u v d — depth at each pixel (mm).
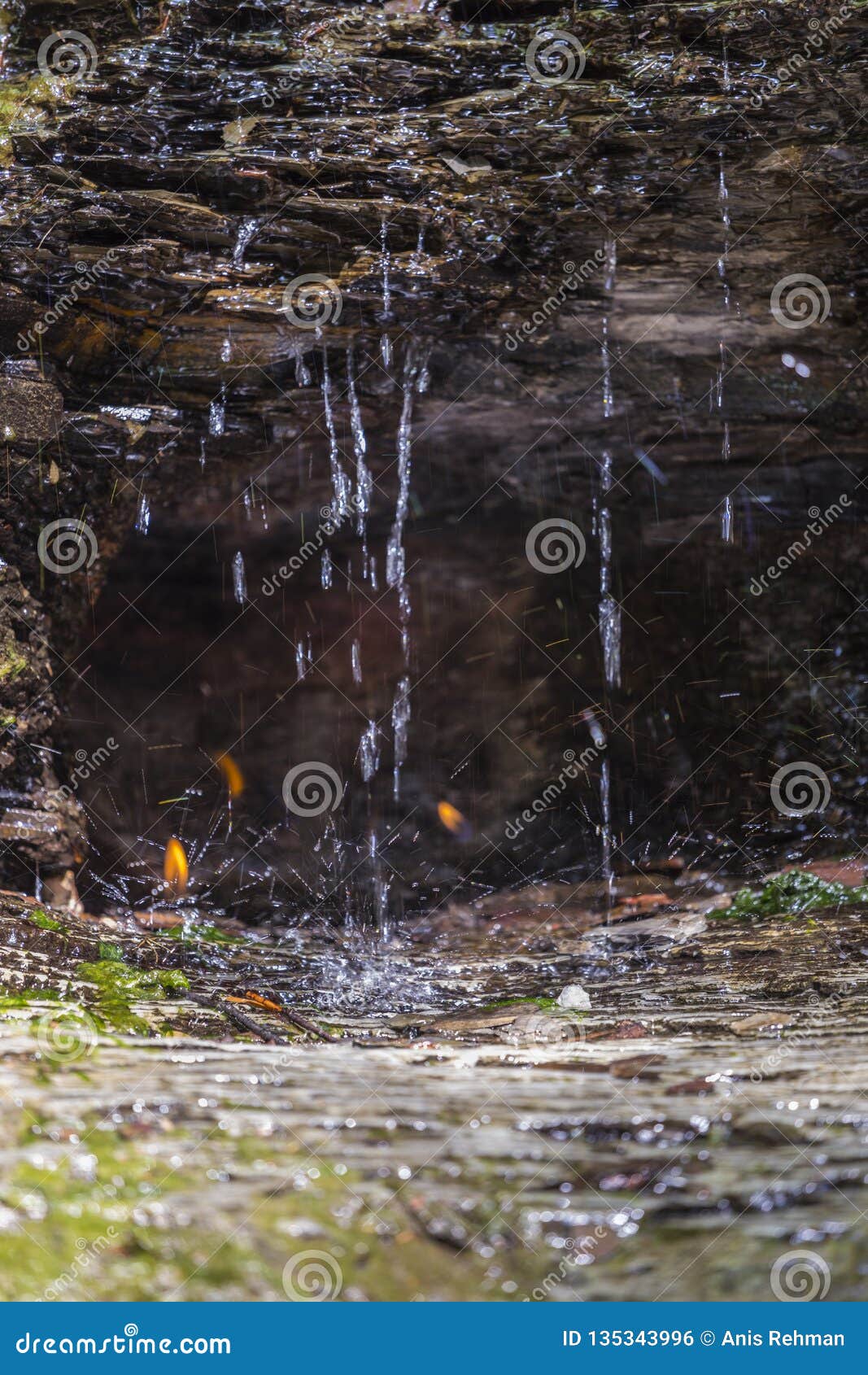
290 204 4520
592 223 4742
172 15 4449
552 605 6734
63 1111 2029
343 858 6598
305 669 6695
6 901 4070
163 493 5473
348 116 4543
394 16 4531
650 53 4418
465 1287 1581
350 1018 3713
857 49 4227
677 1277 1585
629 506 6352
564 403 5648
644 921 5398
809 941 4391
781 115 4348
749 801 6523
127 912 5234
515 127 4500
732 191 4617
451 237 4680
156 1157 1868
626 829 6734
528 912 6012
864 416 5730
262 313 4746
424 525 6340
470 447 5957
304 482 5750
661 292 5086
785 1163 1859
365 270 4719
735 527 6348
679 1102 2180
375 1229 1685
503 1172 1851
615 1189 1795
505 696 6914
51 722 4926
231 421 5309
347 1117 2076
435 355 5266
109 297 4590
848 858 5734
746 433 5891
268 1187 1786
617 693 6793
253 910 5938
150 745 6242
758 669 6539
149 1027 2943
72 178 4414
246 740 6617
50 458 4648
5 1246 1597
